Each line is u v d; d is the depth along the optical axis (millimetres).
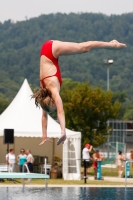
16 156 60812
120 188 39344
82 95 75500
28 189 37781
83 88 76188
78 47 19844
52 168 54656
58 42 19797
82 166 74438
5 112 55625
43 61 19641
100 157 55000
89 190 37000
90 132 75125
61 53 19703
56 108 19859
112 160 81188
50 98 19578
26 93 57531
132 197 31750
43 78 19578
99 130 75188
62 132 19344
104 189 38031
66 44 19750
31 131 52750
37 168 56625
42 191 35875
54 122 53906
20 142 61312
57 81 19516
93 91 76000
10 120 53906
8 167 50250
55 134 52406
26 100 56531
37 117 54750
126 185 42656
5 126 52844
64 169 53156
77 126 74938
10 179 48344
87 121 74812
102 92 75938
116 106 76000
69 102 75250
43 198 30875
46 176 37188
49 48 19641
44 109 19875
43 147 61438
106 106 74875
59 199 30375
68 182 47688
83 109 74688
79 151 53188
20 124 53344
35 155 60156
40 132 52969
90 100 74250
